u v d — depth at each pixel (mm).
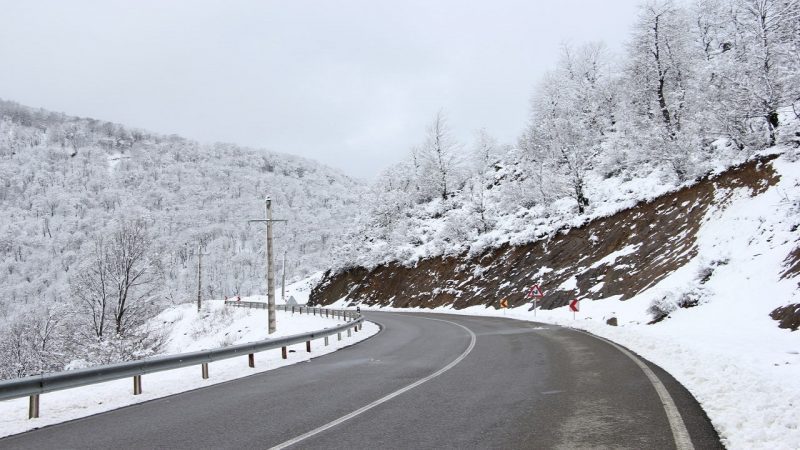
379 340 20484
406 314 39781
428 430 6309
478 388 9078
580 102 51656
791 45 24922
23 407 9188
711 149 32469
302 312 46031
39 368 32500
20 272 139375
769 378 7758
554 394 8234
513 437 5828
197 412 8062
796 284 16078
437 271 48250
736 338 13172
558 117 50031
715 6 43062
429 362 13031
